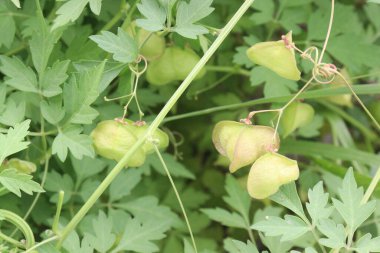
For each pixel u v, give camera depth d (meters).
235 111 0.56
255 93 0.58
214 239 0.56
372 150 0.57
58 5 0.46
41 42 0.41
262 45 0.39
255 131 0.39
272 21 0.51
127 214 0.47
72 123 0.40
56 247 0.39
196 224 0.54
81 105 0.39
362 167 0.53
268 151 0.39
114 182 0.47
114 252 0.42
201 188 0.58
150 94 0.51
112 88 0.53
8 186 0.37
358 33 0.54
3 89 0.41
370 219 0.50
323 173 0.54
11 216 0.37
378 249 0.37
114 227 0.46
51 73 0.40
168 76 0.46
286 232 0.38
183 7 0.40
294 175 0.38
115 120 0.40
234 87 0.57
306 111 0.48
